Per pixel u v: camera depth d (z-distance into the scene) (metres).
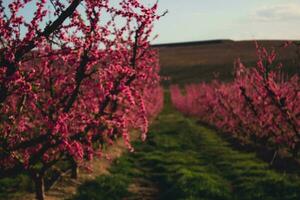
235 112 31.14
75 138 11.26
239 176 20.62
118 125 12.02
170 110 79.50
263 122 25.25
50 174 16.89
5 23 9.34
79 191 17.38
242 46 174.12
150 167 24.61
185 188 17.83
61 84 12.45
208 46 193.00
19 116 12.16
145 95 37.16
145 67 13.96
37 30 9.48
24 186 16.53
